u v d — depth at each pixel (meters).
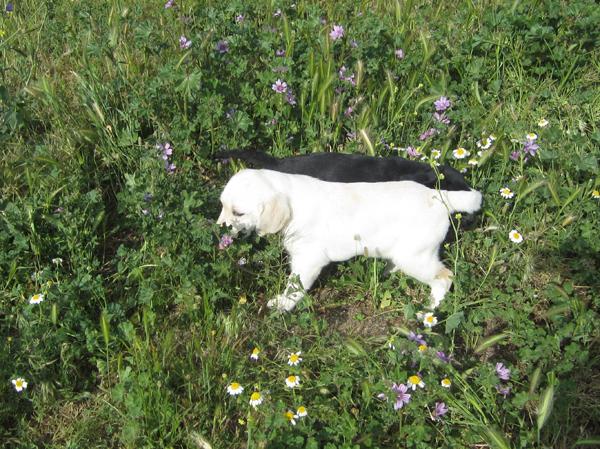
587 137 2.02
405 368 1.48
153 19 2.38
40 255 1.69
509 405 1.43
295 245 1.72
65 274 1.67
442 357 1.44
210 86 1.94
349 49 2.13
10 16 2.39
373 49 2.07
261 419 1.42
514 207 1.78
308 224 1.69
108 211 1.88
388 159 1.83
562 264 1.74
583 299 1.69
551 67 2.23
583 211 1.81
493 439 1.33
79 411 1.51
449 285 1.67
